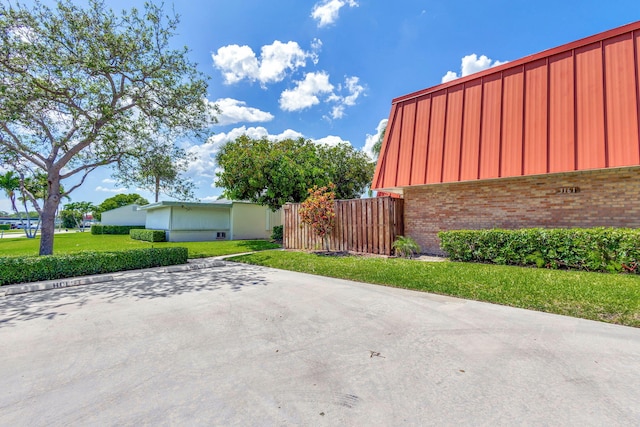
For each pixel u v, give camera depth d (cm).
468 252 820
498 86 848
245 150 1634
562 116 731
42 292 606
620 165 642
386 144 1070
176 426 204
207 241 1895
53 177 880
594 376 256
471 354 303
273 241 1767
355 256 987
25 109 779
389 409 218
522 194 823
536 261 710
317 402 229
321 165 1903
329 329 381
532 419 204
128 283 681
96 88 837
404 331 369
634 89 650
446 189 964
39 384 262
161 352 323
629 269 605
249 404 228
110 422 210
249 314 447
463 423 201
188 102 984
